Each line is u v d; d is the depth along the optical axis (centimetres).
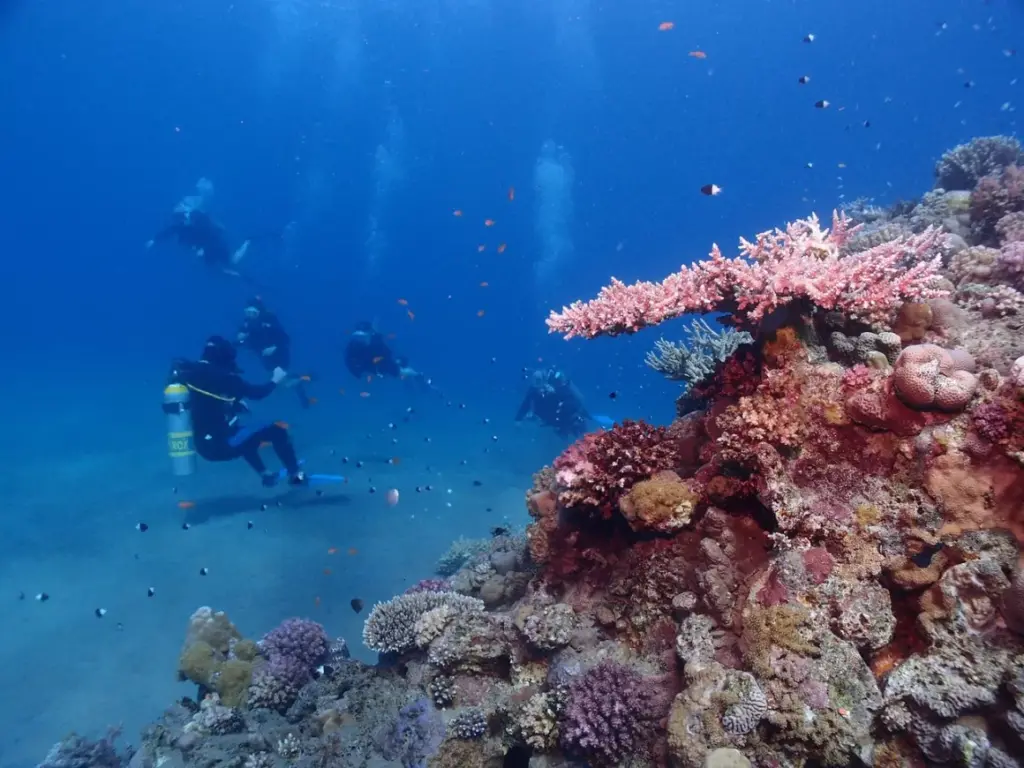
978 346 386
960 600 293
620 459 447
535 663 460
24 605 966
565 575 494
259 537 1201
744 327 432
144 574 1055
